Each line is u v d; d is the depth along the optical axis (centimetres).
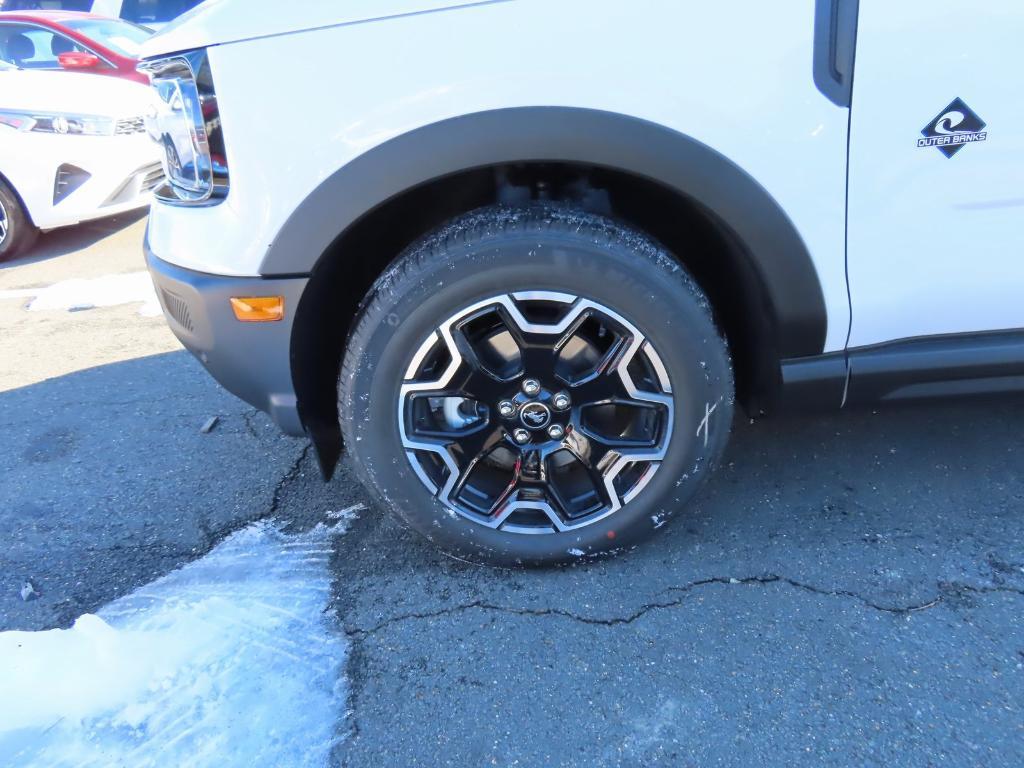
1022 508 232
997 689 173
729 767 159
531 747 166
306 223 178
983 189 179
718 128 171
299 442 294
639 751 164
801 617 196
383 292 184
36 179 547
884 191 179
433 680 184
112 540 243
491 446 200
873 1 165
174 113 187
